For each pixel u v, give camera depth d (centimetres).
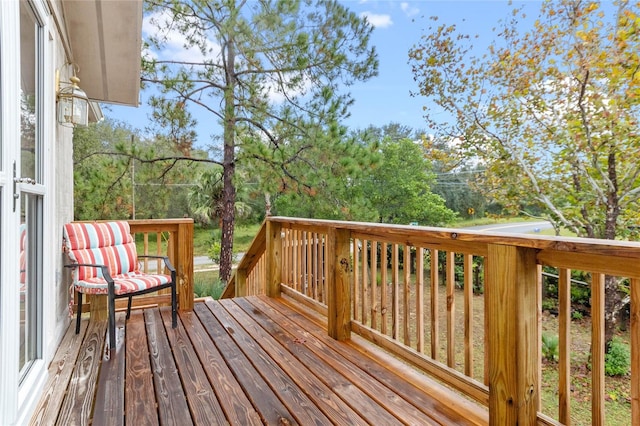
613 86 502
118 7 341
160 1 771
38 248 213
